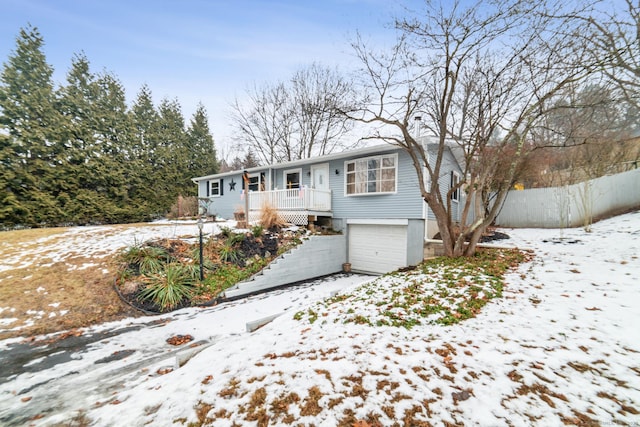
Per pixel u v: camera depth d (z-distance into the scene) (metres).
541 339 2.94
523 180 13.98
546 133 9.11
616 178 10.91
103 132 17.48
